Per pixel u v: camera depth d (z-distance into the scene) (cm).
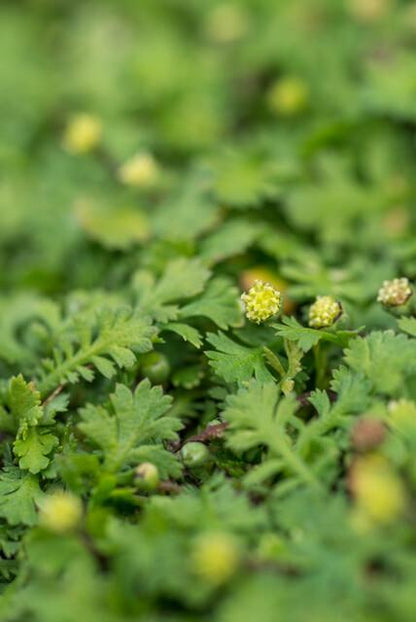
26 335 29
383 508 22
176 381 27
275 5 37
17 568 25
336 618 22
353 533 22
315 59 35
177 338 28
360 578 22
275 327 26
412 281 29
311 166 33
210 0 39
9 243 34
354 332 26
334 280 29
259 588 22
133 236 31
